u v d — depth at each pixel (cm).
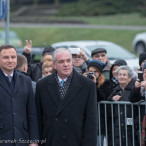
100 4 8606
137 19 7250
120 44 5562
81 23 7369
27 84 927
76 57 1273
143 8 8275
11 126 884
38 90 940
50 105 919
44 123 930
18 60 1148
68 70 911
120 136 1083
